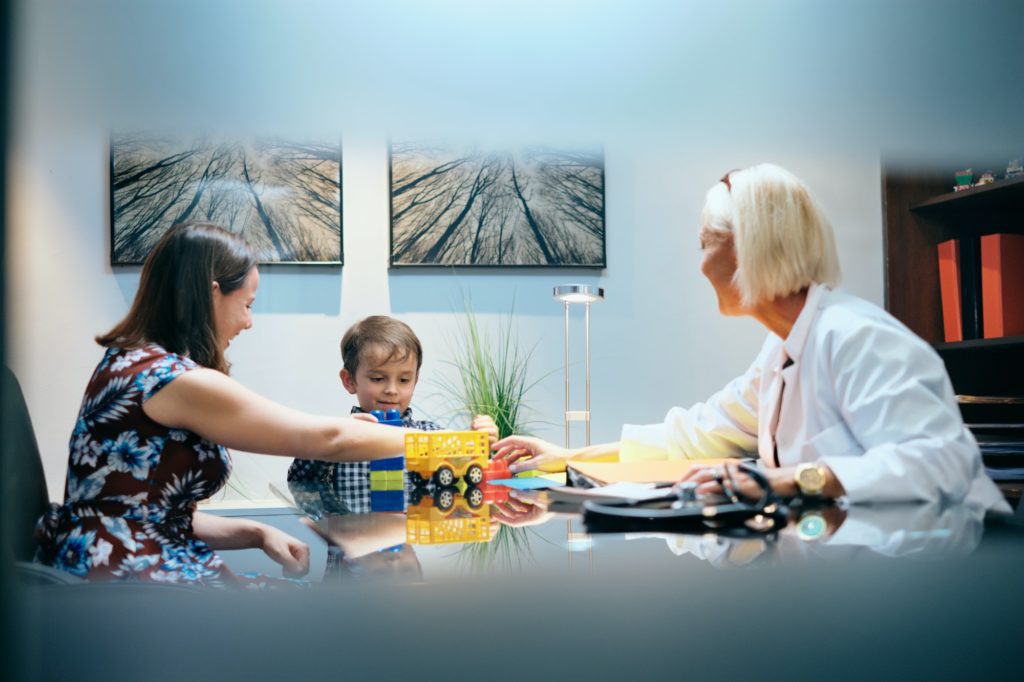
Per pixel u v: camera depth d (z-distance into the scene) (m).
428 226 3.08
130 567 0.93
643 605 0.50
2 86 1.12
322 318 3.04
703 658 0.50
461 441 1.14
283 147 2.98
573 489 0.92
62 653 0.56
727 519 0.69
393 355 2.18
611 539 0.60
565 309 3.09
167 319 1.20
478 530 0.69
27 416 1.14
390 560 0.55
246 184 2.98
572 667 0.50
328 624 0.51
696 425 1.36
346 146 3.02
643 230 3.19
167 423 1.08
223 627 0.53
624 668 0.50
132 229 2.92
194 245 1.20
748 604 0.51
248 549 1.15
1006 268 2.31
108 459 1.08
